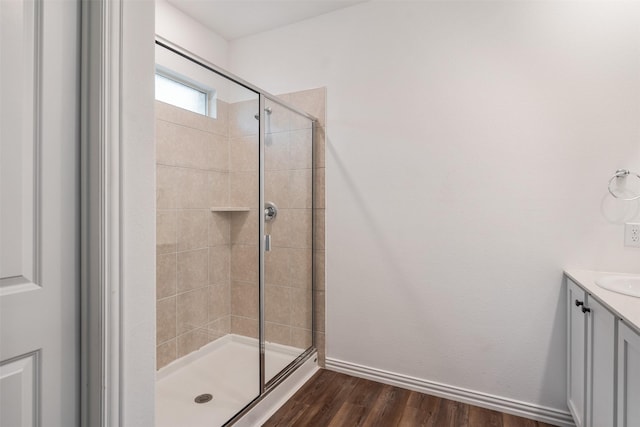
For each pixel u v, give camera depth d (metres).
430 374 2.11
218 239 2.35
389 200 2.21
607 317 1.20
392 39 2.19
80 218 0.93
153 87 1.05
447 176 2.04
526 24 1.85
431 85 2.08
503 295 1.92
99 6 0.91
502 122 1.91
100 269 0.91
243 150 2.24
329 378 2.30
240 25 2.58
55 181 0.88
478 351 1.99
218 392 1.94
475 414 1.89
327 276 2.42
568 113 1.77
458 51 2.01
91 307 0.92
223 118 2.29
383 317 2.24
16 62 0.81
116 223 0.93
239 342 2.24
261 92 2.13
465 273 2.01
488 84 1.94
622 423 1.08
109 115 0.92
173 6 2.35
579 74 1.75
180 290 2.20
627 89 1.67
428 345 2.11
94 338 0.91
